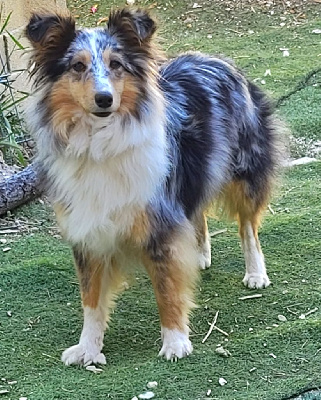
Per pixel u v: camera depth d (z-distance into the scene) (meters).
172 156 1.69
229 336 1.75
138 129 1.60
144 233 1.64
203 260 1.98
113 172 1.62
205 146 1.77
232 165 1.84
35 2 2.63
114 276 1.71
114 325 1.80
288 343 1.72
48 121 1.62
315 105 2.78
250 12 3.91
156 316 1.83
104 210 1.62
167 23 3.84
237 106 1.86
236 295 1.88
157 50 1.66
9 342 1.76
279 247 2.04
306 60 3.26
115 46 1.59
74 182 1.63
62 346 1.75
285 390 1.59
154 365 1.67
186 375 1.64
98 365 1.68
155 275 1.68
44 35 1.60
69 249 2.08
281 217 2.17
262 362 1.67
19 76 2.58
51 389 1.62
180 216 1.69
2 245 2.11
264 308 1.83
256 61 3.29
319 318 1.78
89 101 1.57
